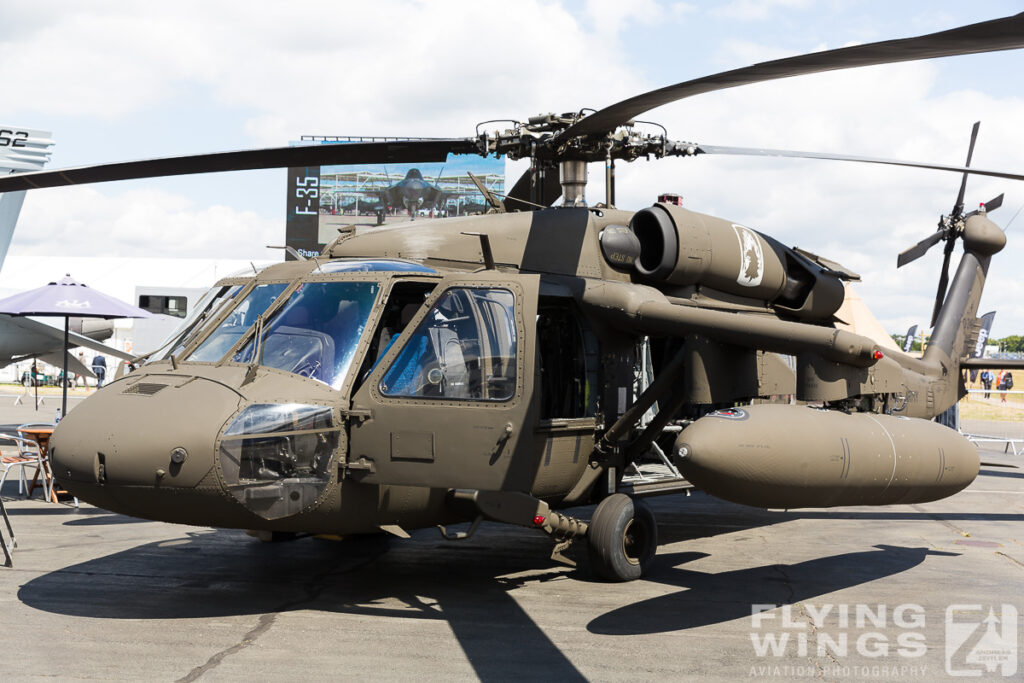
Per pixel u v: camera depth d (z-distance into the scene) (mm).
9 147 18031
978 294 10242
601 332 7098
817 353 6160
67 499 10055
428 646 4918
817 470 5699
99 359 30562
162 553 7227
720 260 7547
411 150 7066
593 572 6566
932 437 6555
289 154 6777
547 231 7070
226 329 5992
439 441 5469
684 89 5367
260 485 5215
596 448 6961
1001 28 3922
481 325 5777
